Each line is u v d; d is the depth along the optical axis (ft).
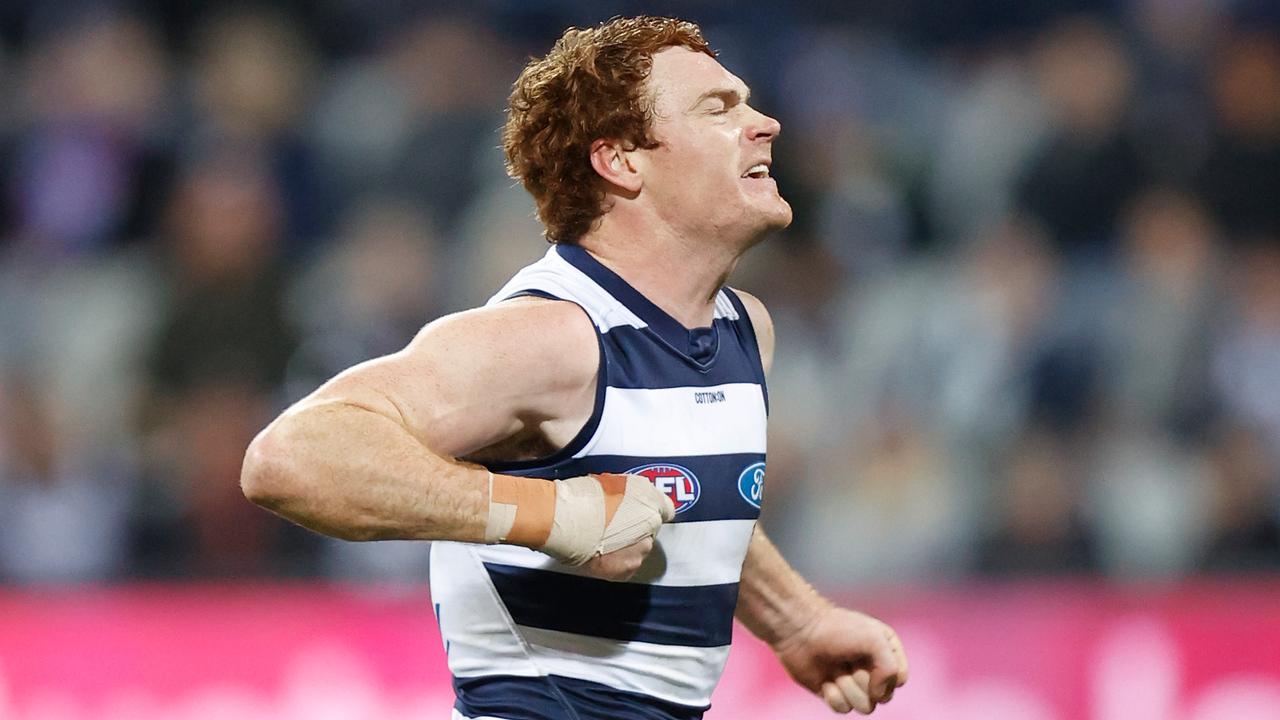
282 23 107.65
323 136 102.06
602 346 33.17
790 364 87.45
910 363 90.12
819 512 83.05
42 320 93.40
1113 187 98.78
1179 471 85.61
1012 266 91.81
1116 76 102.78
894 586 72.18
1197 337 90.07
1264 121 102.73
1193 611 64.59
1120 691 63.98
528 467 33.12
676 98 34.06
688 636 34.68
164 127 101.76
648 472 33.27
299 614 63.93
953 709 64.23
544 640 33.83
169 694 63.10
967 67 112.68
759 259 90.33
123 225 98.73
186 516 80.84
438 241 94.53
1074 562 81.00
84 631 63.41
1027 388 87.92
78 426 84.89
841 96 106.83
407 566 76.74
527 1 111.04
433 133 98.53
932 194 102.32
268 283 87.86
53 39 105.81
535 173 35.60
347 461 29.43
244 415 83.66
